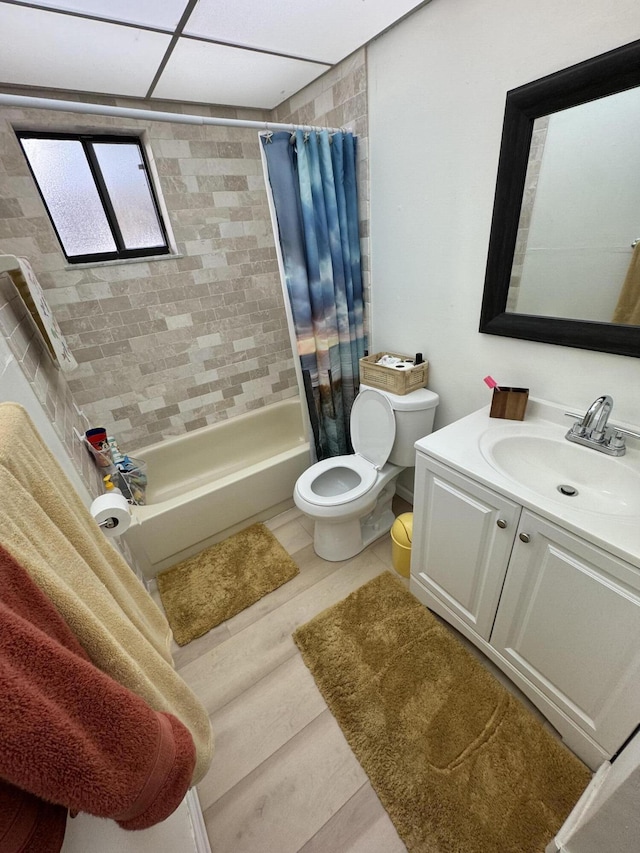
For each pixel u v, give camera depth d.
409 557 1.72
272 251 2.47
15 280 1.29
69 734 0.35
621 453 1.12
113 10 1.08
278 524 2.22
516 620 1.20
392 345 2.03
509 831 0.99
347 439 2.33
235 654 1.51
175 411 2.44
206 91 1.75
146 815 0.46
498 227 1.29
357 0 1.17
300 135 1.55
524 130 1.14
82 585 0.55
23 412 0.64
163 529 1.85
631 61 0.89
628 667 0.91
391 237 1.77
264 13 1.17
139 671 0.54
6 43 1.18
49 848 0.39
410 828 1.01
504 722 1.22
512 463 1.28
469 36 1.19
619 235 1.05
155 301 2.15
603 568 0.89
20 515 0.47
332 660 1.44
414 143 1.50
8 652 0.34
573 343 1.21
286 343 2.76
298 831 1.04
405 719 1.25
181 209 2.07
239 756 1.20
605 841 0.75
